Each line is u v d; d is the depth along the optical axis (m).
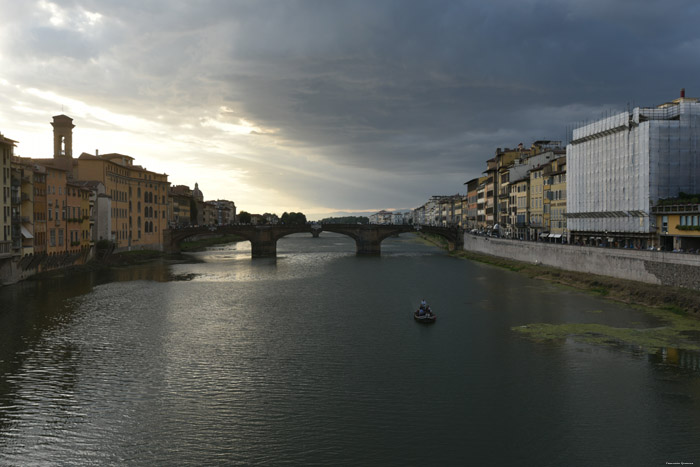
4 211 72.50
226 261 125.38
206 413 30.19
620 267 68.12
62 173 92.50
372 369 37.66
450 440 26.80
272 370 37.59
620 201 80.12
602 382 34.28
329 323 52.62
